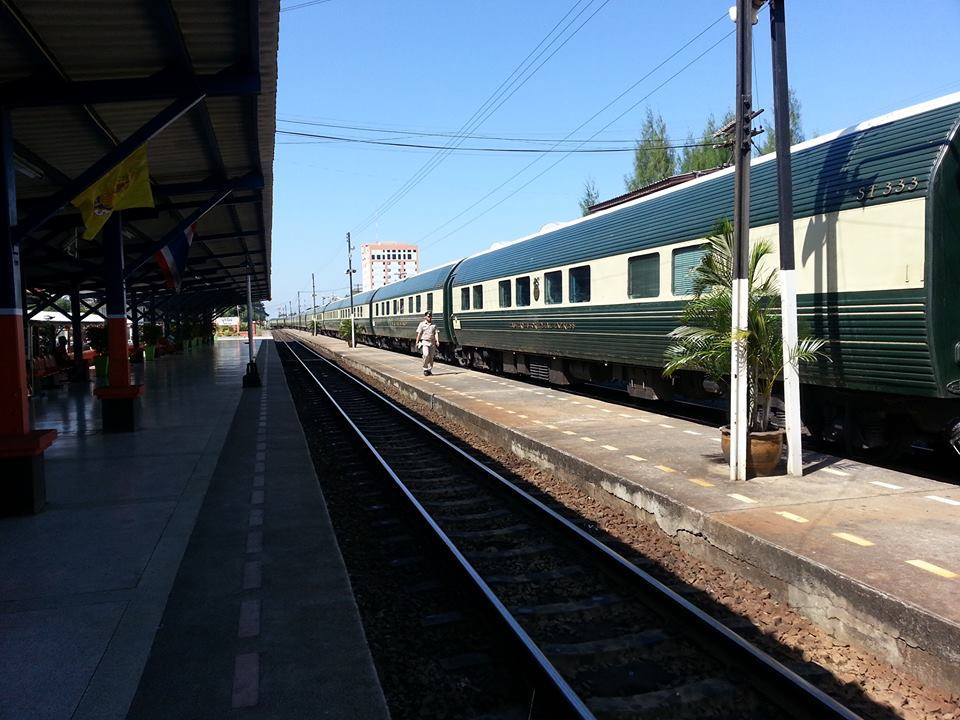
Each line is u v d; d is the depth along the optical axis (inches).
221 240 742.5
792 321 234.7
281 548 202.1
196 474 288.5
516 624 147.6
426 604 175.3
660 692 130.8
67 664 129.8
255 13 209.9
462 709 126.6
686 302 359.3
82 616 150.7
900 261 232.1
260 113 315.3
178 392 626.5
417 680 136.1
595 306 462.9
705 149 1146.7
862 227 246.8
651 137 1227.2
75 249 584.4
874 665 136.6
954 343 224.7
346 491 295.7
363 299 1595.7
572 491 282.8
